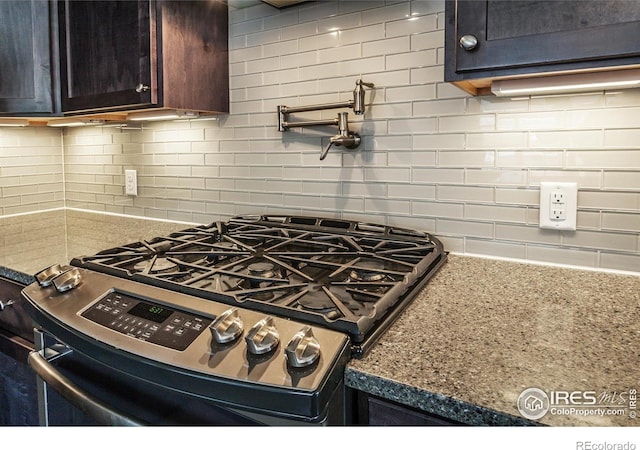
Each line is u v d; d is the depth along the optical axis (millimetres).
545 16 756
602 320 754
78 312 808
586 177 1012
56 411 955
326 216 1372
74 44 1392
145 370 661
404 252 1057
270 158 1454
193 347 659
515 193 1094
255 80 1448
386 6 1207
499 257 1131
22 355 1117
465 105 1130
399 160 1235
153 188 1746
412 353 633
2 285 1166
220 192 1575
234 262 1010
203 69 1393
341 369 603
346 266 955
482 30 811
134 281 887
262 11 1411
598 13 717
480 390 538
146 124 1729
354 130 1288
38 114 1495
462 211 1165
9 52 1464
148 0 1226
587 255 1032
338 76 1297
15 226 1665
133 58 1268
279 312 712
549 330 711
